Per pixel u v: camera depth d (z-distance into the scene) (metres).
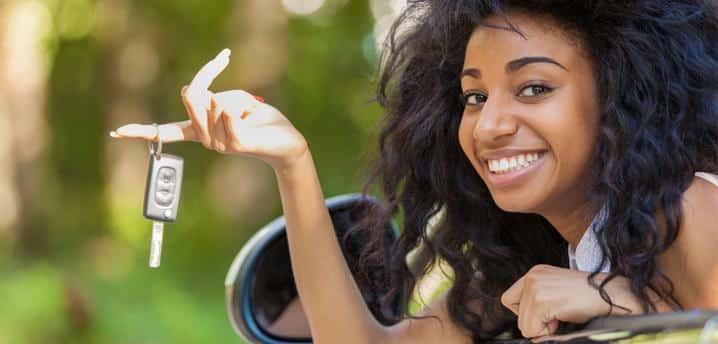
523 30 1.87
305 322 2.24
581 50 1.87
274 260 2.20
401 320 2.22
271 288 2.20
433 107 2.14
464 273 2.17
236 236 8.66
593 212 1.98
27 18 8.32
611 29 1.87
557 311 1.78
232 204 8.76
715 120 1.90
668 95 1.88
